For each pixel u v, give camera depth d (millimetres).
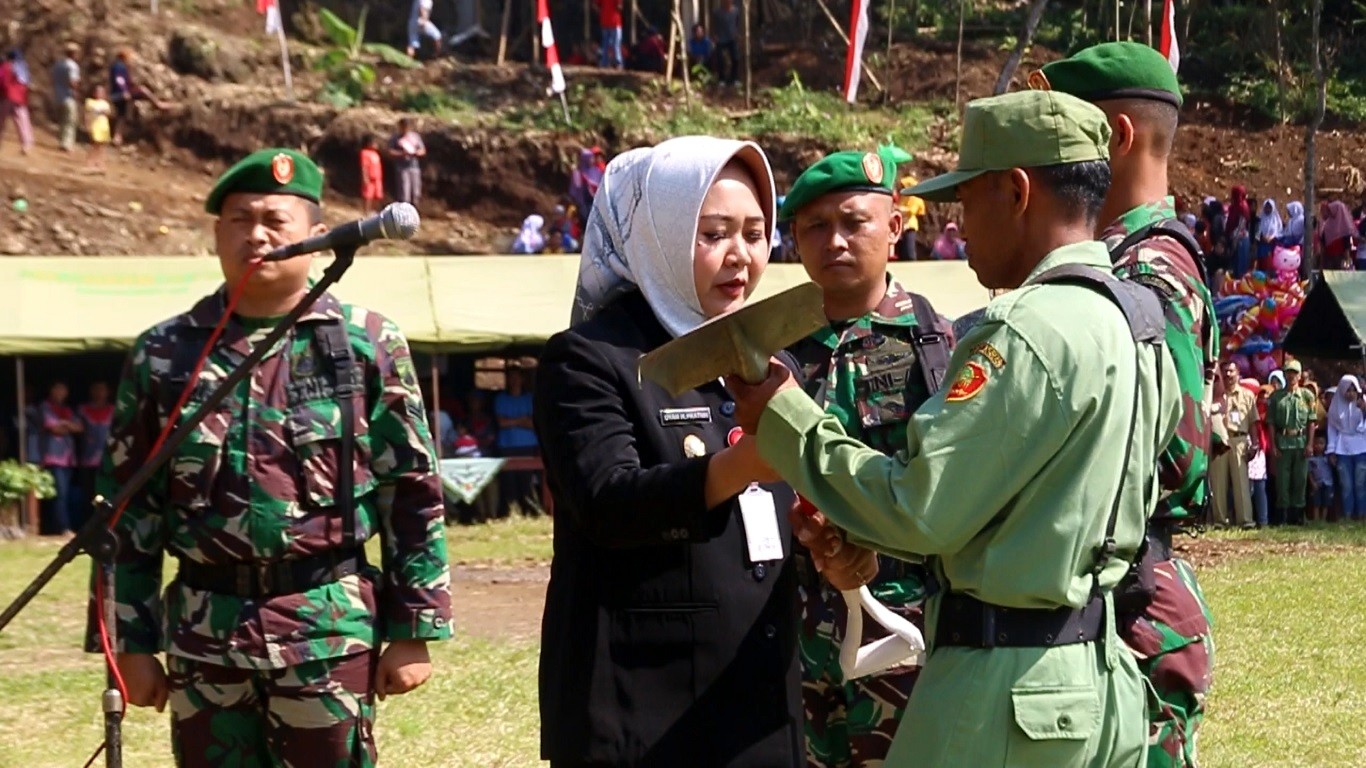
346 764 4469
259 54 33469
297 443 4438
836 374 5105
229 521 4387
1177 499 3883
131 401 4484
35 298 17844
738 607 3439
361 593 4531
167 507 4492
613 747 3352
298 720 4434
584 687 3396
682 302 3469
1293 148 33719
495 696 8500
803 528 3291
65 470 17719
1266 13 36094
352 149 31422
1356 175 33219
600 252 3580
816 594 4809
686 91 33156
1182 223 4066
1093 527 3059
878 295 5203
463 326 18594
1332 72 35906
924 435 3004
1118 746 3150
